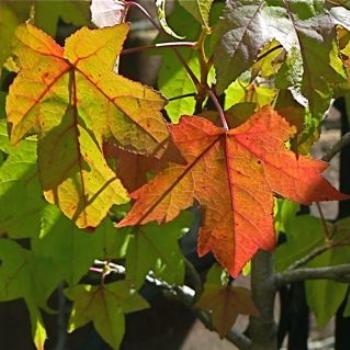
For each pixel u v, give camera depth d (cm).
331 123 257
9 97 100
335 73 104
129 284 140
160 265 135
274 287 140
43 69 100
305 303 179
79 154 102
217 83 100
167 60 127
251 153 104
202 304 136
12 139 101
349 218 144
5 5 102
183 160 100
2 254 135
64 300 184
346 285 149
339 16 104
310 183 105
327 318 150
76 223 103
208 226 105
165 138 100
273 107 114
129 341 262
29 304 137
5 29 102
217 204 105
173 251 134
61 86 100
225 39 101
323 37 103
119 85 100
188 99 126
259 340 142
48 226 130
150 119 100
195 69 127
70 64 100
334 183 256
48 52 100
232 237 105
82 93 100
